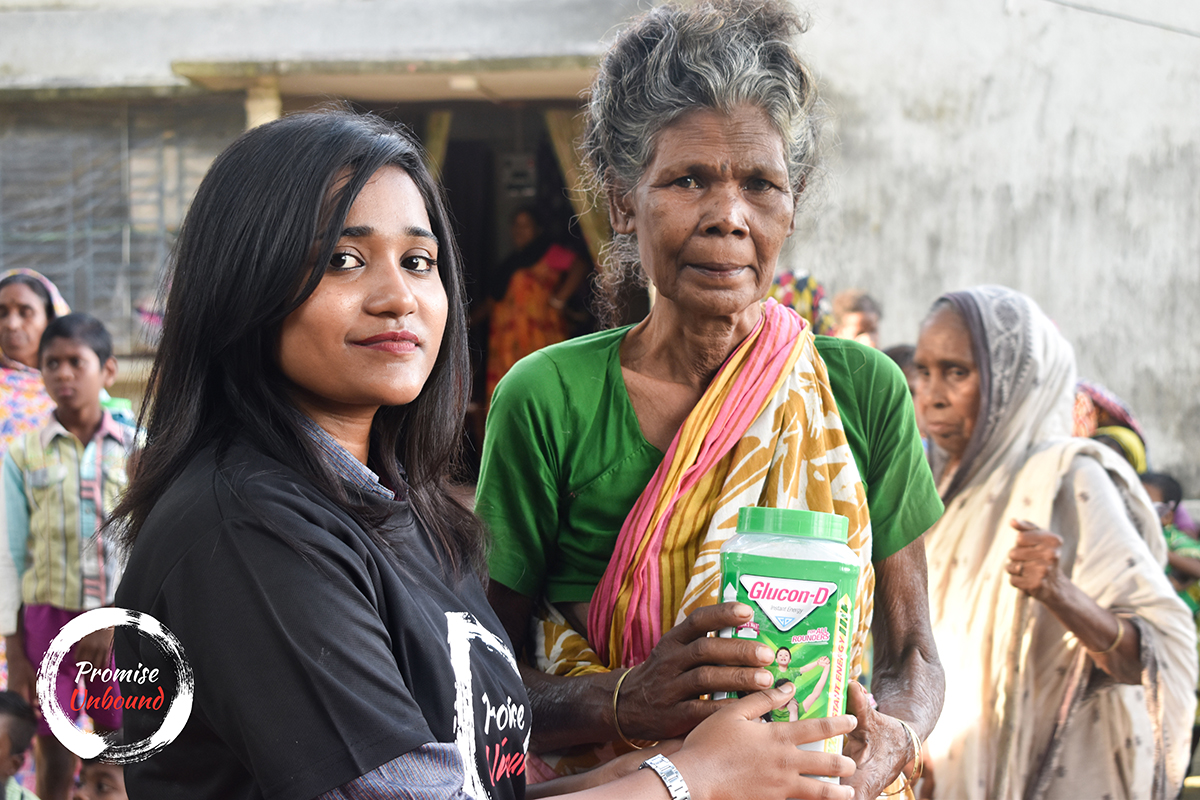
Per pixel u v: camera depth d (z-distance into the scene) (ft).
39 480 11.75
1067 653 8.23
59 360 11.75
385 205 3.43
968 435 8.95
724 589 3.76
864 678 10.32
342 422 3.76
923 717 4.69
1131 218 16.97
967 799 8.30
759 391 4.71
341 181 3.36
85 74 19.67
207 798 3.20
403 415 4.12
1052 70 16.87
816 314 16.05
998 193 16.96
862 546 4.65
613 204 4.88
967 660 8.48
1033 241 16.98
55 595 11.66
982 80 16.84
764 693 3.60
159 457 3.42
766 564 3.66
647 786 3.37
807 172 4.83
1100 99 16.89
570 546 4.95
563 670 4.80
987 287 9.18
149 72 19.63
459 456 4.44
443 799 3.09
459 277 4.16
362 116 3.66
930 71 16.87
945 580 8.79
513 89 19.98
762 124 4.34
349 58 18.12
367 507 3.55
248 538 3.08
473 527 4.38
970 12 16.83
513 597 4.98
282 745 2.94
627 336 5.13
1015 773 8.23
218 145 19.24
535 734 4.62
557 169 24.40
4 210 19.49
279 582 3.05
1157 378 17.07
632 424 4.87
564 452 4.90
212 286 3.32
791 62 4.45
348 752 2.97
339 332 3.36
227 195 3.35
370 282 3.40
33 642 11.76
